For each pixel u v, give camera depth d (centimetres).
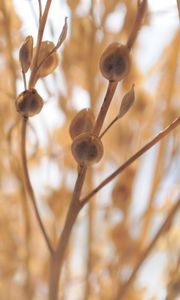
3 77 21
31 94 14
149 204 21
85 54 20
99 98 20
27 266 23
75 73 20
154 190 21
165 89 21
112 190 21
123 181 21
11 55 19
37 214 17
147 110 21
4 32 19
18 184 21
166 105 21
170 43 21
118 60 13
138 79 21
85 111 14
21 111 14
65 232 16
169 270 22
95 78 20
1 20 19
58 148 21
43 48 14
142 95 21
